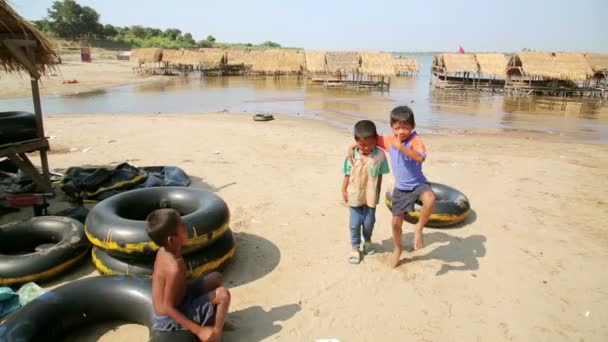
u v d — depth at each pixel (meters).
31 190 7.06
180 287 3.29
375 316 4.22
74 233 5.07
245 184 8.39
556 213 7.17
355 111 22.05
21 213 6.66
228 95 29.30
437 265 5.25
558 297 4.64
